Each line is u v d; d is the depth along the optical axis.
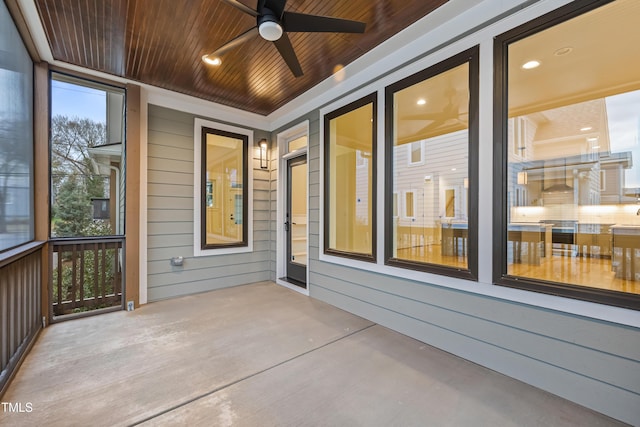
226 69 3.16
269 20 1.82
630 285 1.79
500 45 2.10
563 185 4.19
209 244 4.20
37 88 2.86
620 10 1.98
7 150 2.12
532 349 1.93
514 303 2.02
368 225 3.23
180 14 2.27
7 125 2.11
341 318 3.17
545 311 1.88
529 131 4.18
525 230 2.73
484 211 2.18
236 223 4.57
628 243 2.25
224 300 3.80
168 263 3.83
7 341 1.94
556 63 2.95
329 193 3.74
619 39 2.47
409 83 2.72
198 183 4.06
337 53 2.86
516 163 2.88
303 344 2.53
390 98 2.93
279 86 3.59
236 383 1.93
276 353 2.36
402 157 3.17
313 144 4.01
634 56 2.85
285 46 2.12
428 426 1.55
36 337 2.61
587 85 3.51
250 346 2.48
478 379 2.00
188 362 2.21
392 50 2.81
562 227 3.00
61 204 3.19
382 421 1.58
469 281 2.26
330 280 3.67
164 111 3.79
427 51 2.58
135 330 2.81
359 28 1.98
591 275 2.08
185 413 1.63
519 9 2.01
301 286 4.25
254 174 4.73
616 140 3.74
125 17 2.30
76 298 3.25
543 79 3.34
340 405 1.71
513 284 2.02
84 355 2.31
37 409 1.65
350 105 3.38
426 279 2.56
